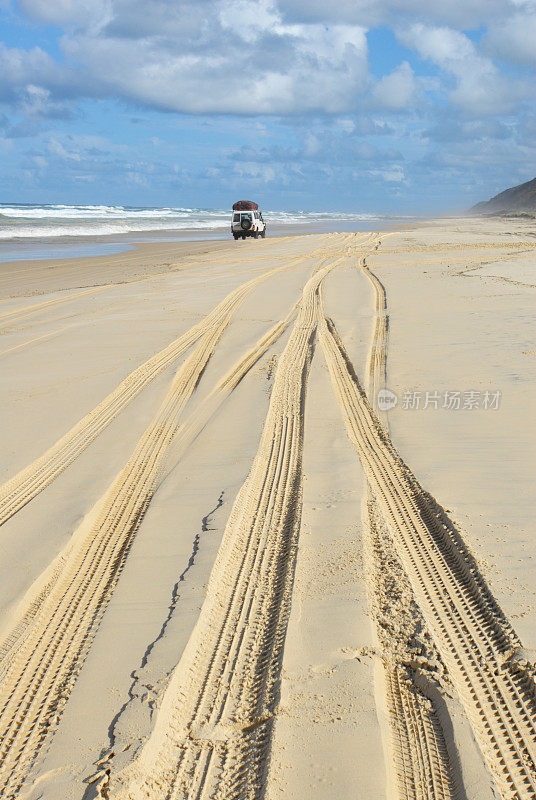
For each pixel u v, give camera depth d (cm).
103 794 324
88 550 576
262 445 802
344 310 1641
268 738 359
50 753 354
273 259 2980
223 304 1766
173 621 461
